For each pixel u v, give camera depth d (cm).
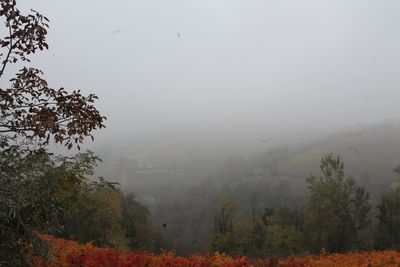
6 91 712
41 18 718
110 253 1228
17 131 734
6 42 705
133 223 4172
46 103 739
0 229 691
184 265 1262
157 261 1280
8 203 658
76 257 1073
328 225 3825
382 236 3541
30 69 731
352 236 3775
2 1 685
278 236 3894
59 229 798
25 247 758
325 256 1939
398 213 3591
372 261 1592
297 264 1469
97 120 756
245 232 4134
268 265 1423
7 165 709
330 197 3847
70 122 725
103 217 2772
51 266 942
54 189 756
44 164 736
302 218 4719
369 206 3869
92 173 872
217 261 1398
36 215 729
